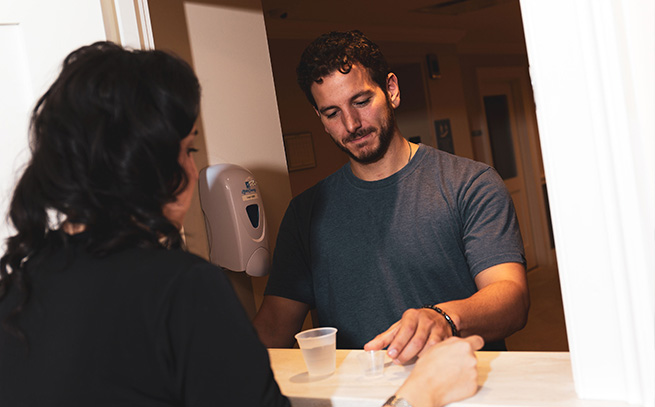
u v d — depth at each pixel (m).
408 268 1.67
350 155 1.70
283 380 1.13
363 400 0.98
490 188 1.64
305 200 1.84
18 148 1.47
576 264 0.86
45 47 1.49
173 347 0.79
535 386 0.94
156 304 0.78
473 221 1.62
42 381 0.78
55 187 0.82
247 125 2.06
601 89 0.80
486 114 7.54
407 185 1.70
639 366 0.82
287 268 1.83
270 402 0.82
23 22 1.46
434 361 0.91
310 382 1.10
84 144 0.81
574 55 0.82
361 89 1.62
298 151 5.06
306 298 1.83
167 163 0.84
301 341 1.12
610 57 0.79
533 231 7.89
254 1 2.12
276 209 2.14
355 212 1.74
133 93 0.81
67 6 1.52
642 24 0.77
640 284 0.81
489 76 7.47
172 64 0.87
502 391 0.93
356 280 1.72
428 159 1.72
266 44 2.15
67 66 0.85
